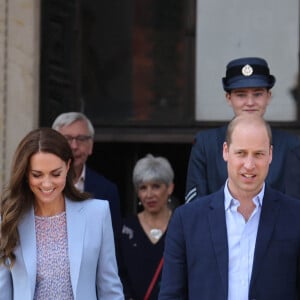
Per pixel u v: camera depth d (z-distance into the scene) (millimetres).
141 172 22656
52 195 16891
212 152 20344
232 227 16391
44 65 25453
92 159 26422
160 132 26125
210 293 16219
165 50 26156
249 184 15883
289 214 16406
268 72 20422
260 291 16125
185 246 16609
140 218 22938
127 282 22453
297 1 25844
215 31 26047
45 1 25391
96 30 26188
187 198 20453
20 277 17047
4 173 24531
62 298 17031
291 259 16234
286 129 25828
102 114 26234
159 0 26109
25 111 24594
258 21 25953
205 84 26109
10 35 24453
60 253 17172
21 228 17234
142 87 26219
